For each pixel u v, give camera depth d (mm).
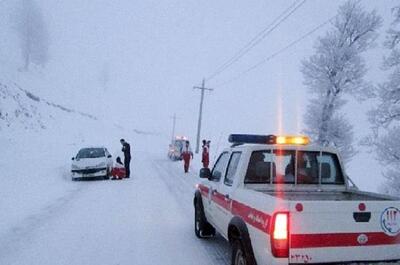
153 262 5938
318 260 3711
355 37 20125
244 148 5387
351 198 4852
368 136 13641
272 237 3691
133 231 7871
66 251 6418
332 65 19969
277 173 5367
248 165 5266
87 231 7770
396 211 3957
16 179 13961
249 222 4363
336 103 19734
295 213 3701
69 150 27812
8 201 10352
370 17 19750
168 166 25703
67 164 21016
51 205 10344
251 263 4254
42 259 5988
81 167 16516
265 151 5348
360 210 3836
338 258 3760
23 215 8969
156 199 11875
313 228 3717
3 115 29484
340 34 20266
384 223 3906
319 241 3719
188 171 22188
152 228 8172
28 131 29703
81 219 8820
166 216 9422
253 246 4207
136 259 6074
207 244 7000
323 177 5512
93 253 6348
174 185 15492
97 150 18109
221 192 5855
